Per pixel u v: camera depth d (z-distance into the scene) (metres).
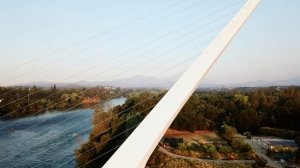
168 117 7.70
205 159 36.62
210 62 8.81
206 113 57.41
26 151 35.47
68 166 31.75
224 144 43.81
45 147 37.03
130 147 7.23
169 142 43.56
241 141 45.16
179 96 8.09
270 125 58.59
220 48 9.12
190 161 34.84
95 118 36.69
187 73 8.52
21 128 44.03
